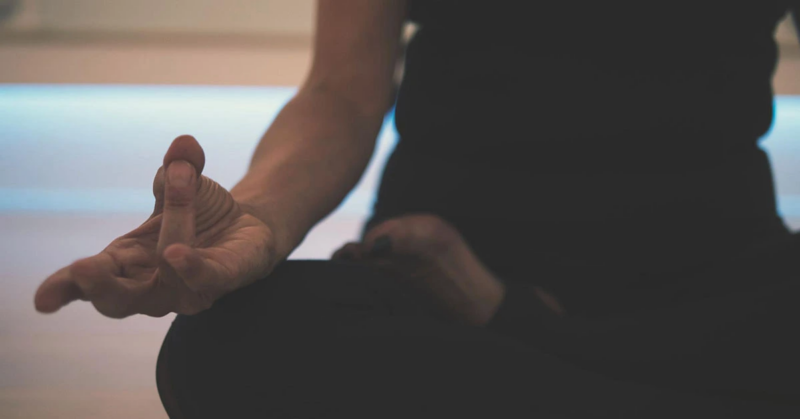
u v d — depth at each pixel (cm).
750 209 89
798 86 399
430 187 92
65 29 430
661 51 86
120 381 129
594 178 88
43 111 424
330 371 62
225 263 57
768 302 67
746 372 66
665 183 87
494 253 90
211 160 345
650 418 63
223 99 458
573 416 62
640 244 88
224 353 63
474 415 61
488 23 88
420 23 95
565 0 86
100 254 55
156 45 430
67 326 165
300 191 72
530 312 81
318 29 91
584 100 87
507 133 88
